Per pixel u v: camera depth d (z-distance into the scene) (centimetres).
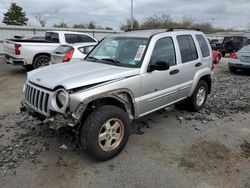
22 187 295
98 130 330
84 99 312
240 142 421
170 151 384
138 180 311
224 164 350
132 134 440
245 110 595
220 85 884
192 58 512
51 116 332
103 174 322
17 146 386
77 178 313
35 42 1037
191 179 314
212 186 302
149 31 467
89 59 458
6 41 1073
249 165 349
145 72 391
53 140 407
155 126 479
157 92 423
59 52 875
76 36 1159
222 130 470
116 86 349
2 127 462
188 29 538
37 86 352
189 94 520
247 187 301
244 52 1099
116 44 448
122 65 400
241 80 986
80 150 378
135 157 364
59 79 337
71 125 311
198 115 546
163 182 307
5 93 730
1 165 335
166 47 444
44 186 297
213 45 2256
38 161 347
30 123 478
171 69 445
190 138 432
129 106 384
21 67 1245
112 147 357
